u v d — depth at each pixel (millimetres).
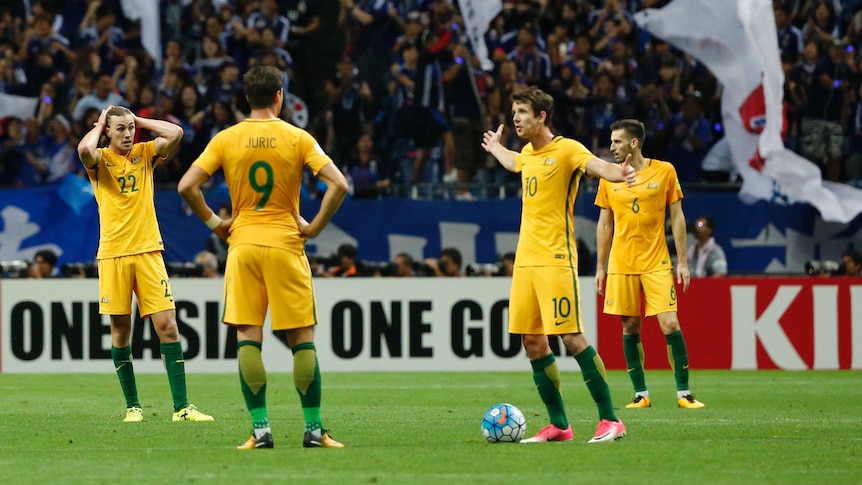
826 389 43688
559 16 71188
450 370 52406
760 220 57688
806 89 63750
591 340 53750
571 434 25906
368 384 46719
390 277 53969
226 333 51875
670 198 37469
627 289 37281
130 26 73188
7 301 51938
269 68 23469
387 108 65500
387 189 61000
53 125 65312
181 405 31562
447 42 65750
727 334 53594
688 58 65688
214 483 19562
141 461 22469
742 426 29594
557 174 24609
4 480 20141
